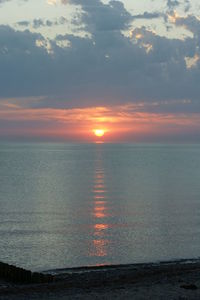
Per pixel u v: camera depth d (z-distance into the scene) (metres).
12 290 29.59
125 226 69.31
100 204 93.50
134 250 53.81
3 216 77.19
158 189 123.62
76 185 135.00
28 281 33.25
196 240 59.28
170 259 49.34
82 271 41.78
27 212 82.06
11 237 60.03
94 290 29.41
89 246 55.69
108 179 155.62
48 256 50.53
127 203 95.12
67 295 27.98
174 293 28.38
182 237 61.25
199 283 31.50
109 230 65.94
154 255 51.41
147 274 36.59
